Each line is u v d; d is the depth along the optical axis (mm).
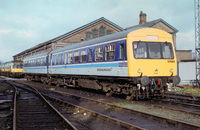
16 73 40594
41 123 6508
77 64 15016
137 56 10008
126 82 10758
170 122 6188
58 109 8977
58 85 20328
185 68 23453
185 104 9117
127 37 10062
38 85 22125
